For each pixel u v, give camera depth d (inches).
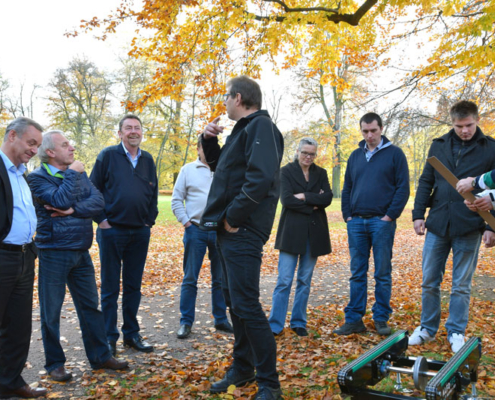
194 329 200.5
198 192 194.2
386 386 123.8
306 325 198.2
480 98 353.1
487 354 152.5
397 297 262.5
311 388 128.9
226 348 171.8
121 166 165.2
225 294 127.3
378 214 184.9
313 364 147.4
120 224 163.0
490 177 130.8
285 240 181.2
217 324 198.1
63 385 139.0
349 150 1176.8
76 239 142.8
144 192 167.9
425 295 169.6
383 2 275.4
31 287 131.1
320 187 189.9
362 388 94.1
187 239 193.5
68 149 145.0
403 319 205.8
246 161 116.8
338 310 227.1
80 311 148.9
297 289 187.3
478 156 160.4
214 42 301.3
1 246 121.6
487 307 228.8
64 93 1615.4
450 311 164.6
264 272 376.8
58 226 140.5
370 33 320.5
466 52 252.7
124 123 166.6
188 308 190.5
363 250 189.5
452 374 89.4
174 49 309.1
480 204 136.9
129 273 170.9
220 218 116.6
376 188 186.2
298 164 192.4
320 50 328.2
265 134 114.4
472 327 186.5
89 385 138.7
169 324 209.5
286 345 169.9
